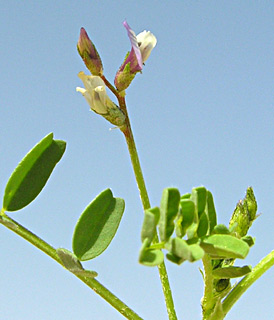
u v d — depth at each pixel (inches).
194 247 1.9
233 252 2.0
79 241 2.5
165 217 1.9
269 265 2.7
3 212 2.7
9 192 2.7
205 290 2.5
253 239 2.4
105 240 2.5
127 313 2.6
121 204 2.6
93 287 2.6
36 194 2.7
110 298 2.7
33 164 2.7
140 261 1.9
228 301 2.6
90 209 2.5
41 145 2.7
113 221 2.6
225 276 2.4
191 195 2.1
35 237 2.7
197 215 2.1
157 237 2.7
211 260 2.6
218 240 2.0
